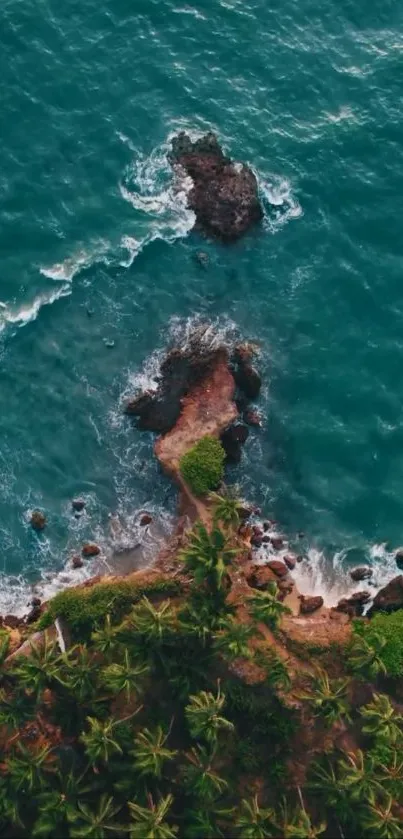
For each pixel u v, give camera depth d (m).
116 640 55.94
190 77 74.88
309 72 76.06
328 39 77.69
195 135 72.69
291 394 67.94
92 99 73.56
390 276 70.38
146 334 68.06
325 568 64.81
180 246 70.19
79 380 66.88
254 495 66.19
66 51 75.06
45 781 53.69
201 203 69.62
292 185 72.25
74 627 59.50
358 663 57.75
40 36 75.31
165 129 72.81
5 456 65.00
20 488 64.56
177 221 70.44
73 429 66.00
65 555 63.81
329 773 55.66
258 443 67.00
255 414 67.25
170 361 66.75
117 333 68.06
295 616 62.38
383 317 69.44
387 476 66.12
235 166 71.88
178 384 66.56
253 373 66.62
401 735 55.72
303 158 73.19
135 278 69.38
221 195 69.12
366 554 65.06
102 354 67.50
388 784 54.78
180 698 56.38
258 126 73.88
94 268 69.19
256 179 71.50
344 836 55.47
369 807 53.53
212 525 61.03
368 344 68.75
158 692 57.66
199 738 56.44
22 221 69.94
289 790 56.59
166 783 55.31
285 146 73.44
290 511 66.00
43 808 52.22
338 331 69.12
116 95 73.75
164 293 69.19
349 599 63.16
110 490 65.38
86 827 51.38
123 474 65.75
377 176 73.12
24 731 56.56
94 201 70.75
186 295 69.25
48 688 57.34
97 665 56.66
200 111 73.81
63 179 71.19
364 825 53.06
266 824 53.88
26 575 63.25
